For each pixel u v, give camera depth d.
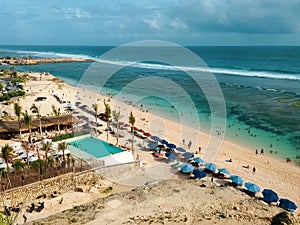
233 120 64.88
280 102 80.88
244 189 35.91
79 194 31.53
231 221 26.25
